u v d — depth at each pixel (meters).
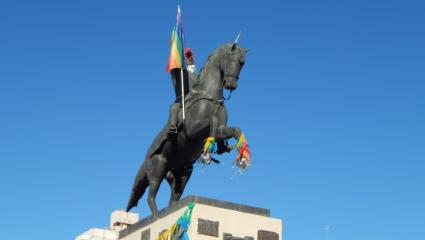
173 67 17.53
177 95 17.58
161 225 16.70
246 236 16.06
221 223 15.91
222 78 17.23
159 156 17.55
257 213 16.36
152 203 17.38
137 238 17.50
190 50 18.52
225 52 17.23
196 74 17.89
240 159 15.87
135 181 18.38
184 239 15.62
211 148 16.17
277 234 16.36
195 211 15.77
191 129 16.91
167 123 17.38
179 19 18.28
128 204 18.61
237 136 16.02
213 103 16.95
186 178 17.97
